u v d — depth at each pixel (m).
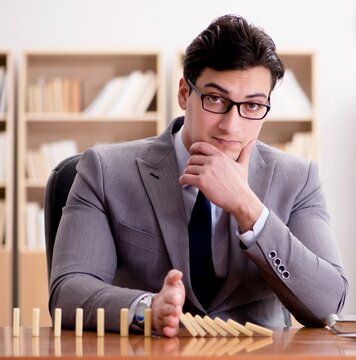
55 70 7.16
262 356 1.63
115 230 2.62
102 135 7.17
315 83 6.89
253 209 2.42
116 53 6.91
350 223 7.16
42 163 6.93
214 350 1.75
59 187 2.86
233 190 2.43
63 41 7.18
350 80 7.23
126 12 7.21
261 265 2.42
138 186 2.64
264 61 2.40
